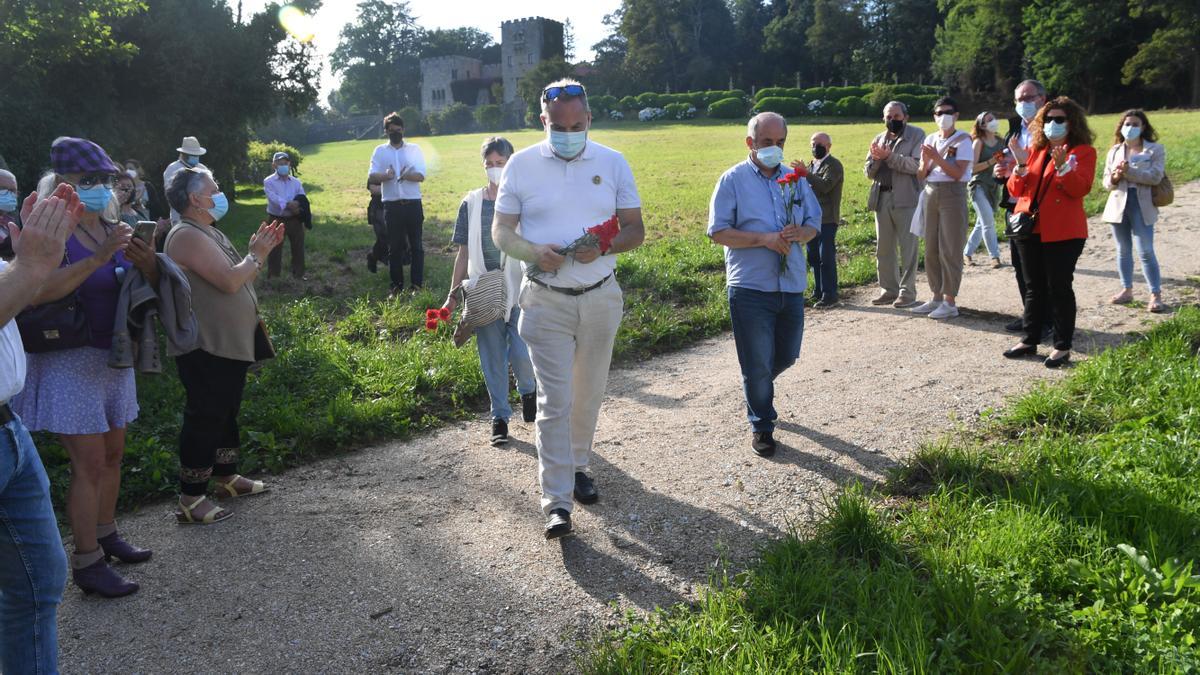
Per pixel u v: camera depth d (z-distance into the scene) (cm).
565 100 416
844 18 9481
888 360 706
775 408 611
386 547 438
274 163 1212
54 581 279
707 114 7406
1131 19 6138
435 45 12675
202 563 427
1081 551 370
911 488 457
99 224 389
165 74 2047
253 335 470
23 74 1655
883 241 897
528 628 360
